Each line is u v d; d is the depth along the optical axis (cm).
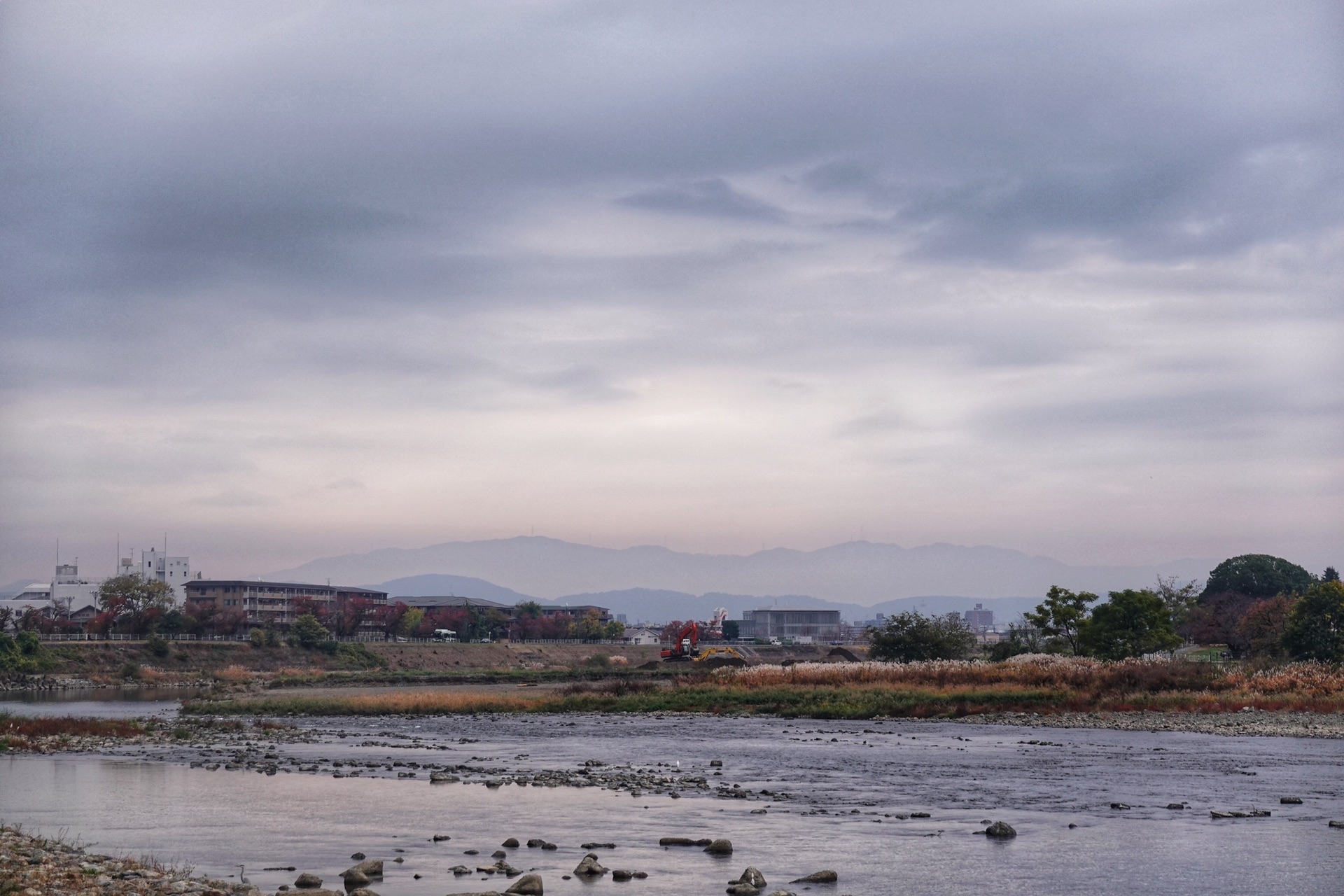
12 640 16375
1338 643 10806
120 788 3922
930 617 13038
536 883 2167
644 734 6725
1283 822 3161
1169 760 4988
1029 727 7138
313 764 4819
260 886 2244
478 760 5019
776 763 4869
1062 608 12100
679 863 2528
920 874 2428
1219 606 17712
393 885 2262
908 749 5578
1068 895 2245
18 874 2138
